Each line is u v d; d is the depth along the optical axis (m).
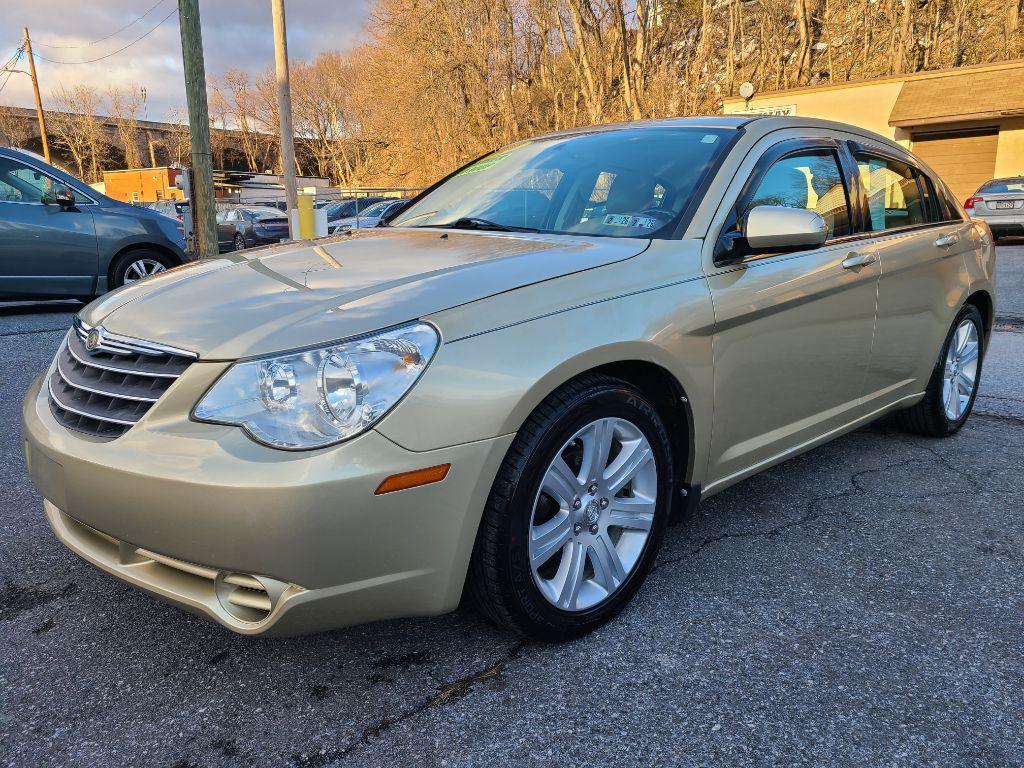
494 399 1.90
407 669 2.09
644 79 35.91
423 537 1.86
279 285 2.21
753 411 2.69
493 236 2.74
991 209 15.03
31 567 2.65
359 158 73.12
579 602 2.21
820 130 3.23
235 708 1.94
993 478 3.52
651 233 2.59
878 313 3.23
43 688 2.01
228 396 1.80
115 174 53.22
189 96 9.44
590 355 2.08
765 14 39.38
